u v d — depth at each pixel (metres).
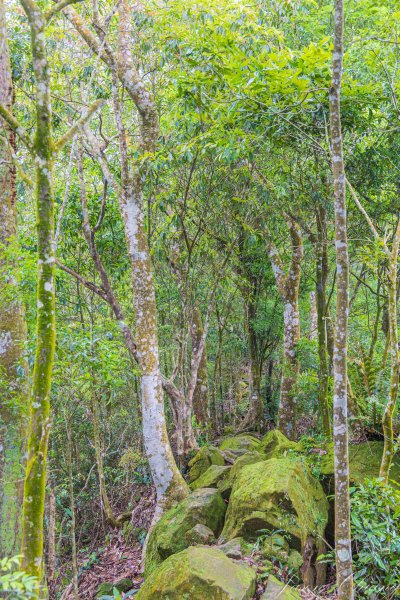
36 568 2.58
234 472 6.86
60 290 8.87
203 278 10.11
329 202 7.54
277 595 4.12
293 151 7.22
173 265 9.47
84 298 9.87
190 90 6.36
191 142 6.55
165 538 5.82
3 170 5.47
